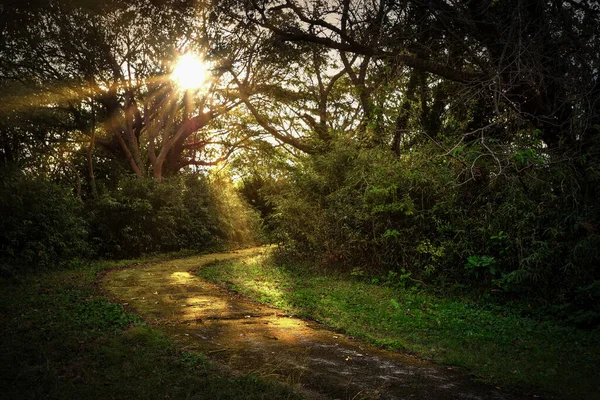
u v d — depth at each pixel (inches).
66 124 957.2
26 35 749.9
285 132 818.8
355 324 281.4
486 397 174.9
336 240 493.4
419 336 259.1
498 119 372.2
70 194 639.1
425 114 521.0
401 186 447.8
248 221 1077.8
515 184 374.9
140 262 635.5
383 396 172.9
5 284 405.4
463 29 417.1
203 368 194.1
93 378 180.9
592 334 271.1
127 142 1023.0
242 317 294.5
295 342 240.2
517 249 358.9
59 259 544.7
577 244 319.9
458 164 415.8
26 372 183.9
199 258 695.7
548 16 355.6
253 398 166.1
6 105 784.3
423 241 416.8
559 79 352.8
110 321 268.5
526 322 301.7
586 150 349.4
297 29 491.5
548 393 180.4
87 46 806.5
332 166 538.0
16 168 547.8
